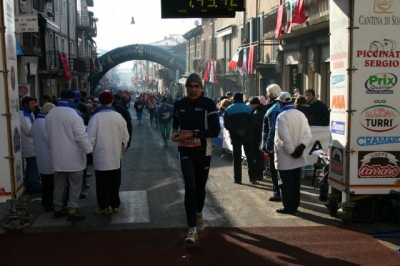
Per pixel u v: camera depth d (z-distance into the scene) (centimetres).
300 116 733
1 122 637
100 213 746
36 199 876
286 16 1750
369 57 650
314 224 686
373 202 684
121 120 741
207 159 622
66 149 699
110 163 732
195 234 597
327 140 1038
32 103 925
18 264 541
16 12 2123
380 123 659
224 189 942
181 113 620
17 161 677
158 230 658
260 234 639
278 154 740
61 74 3070
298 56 1911
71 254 569
